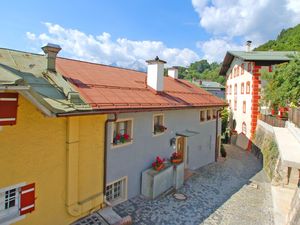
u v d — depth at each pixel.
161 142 13.05
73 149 8.02
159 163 12.08
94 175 9.09
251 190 13.73
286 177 13.71
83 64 12.71
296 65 16.69
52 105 6.93
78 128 8.18
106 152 9.52
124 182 10.93
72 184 8.12
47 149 7.40
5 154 6.43
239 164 19.78
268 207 11.55
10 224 6.70
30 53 9.55
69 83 9.23
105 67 14.06
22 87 5.86
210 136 19.23
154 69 13.58
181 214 10.44
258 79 25.61
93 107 8.27
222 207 11.38
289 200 11.98
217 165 18.94
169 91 15.25
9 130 6.44
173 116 13.99
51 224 7.74
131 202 11.02
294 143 11.34
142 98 11.52
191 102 15.15
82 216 8.76
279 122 18.11
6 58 8.34
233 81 34.00
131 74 15.11
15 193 6.90
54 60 8.93
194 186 13.77
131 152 11.01
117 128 10.55
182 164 13.54
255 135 25.33
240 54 28.31
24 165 6.86
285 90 17.22
